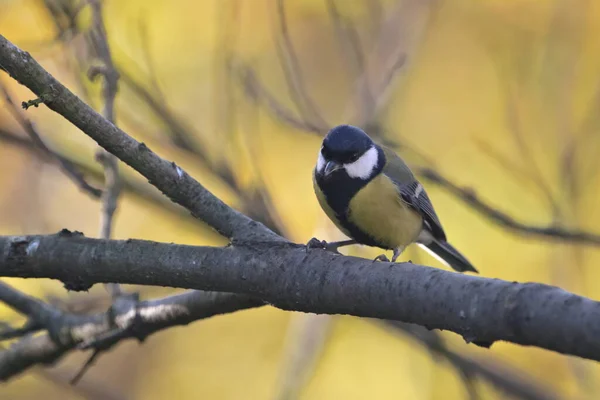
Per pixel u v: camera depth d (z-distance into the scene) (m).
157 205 10.30
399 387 10.91
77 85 8.80
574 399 10.22
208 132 11.55
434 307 4.61
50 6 7.89
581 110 11.03
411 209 8.86
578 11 11.77
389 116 11.48
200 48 11.65
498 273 10.48
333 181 8.50
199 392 12.31
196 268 5.68
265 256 5.51
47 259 5.96
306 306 5.35
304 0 12.26
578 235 8.00
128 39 10.65
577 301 4.02
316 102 12.81
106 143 5.86
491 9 12.66
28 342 7.85
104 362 12.85
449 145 12.02
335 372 11.16
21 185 12.56
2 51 5.29
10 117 10.01
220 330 12.73
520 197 10.59
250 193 10.11
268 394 12.05
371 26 12.04
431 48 12.83
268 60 12.33
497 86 12.26
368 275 5.00
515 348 10.98
